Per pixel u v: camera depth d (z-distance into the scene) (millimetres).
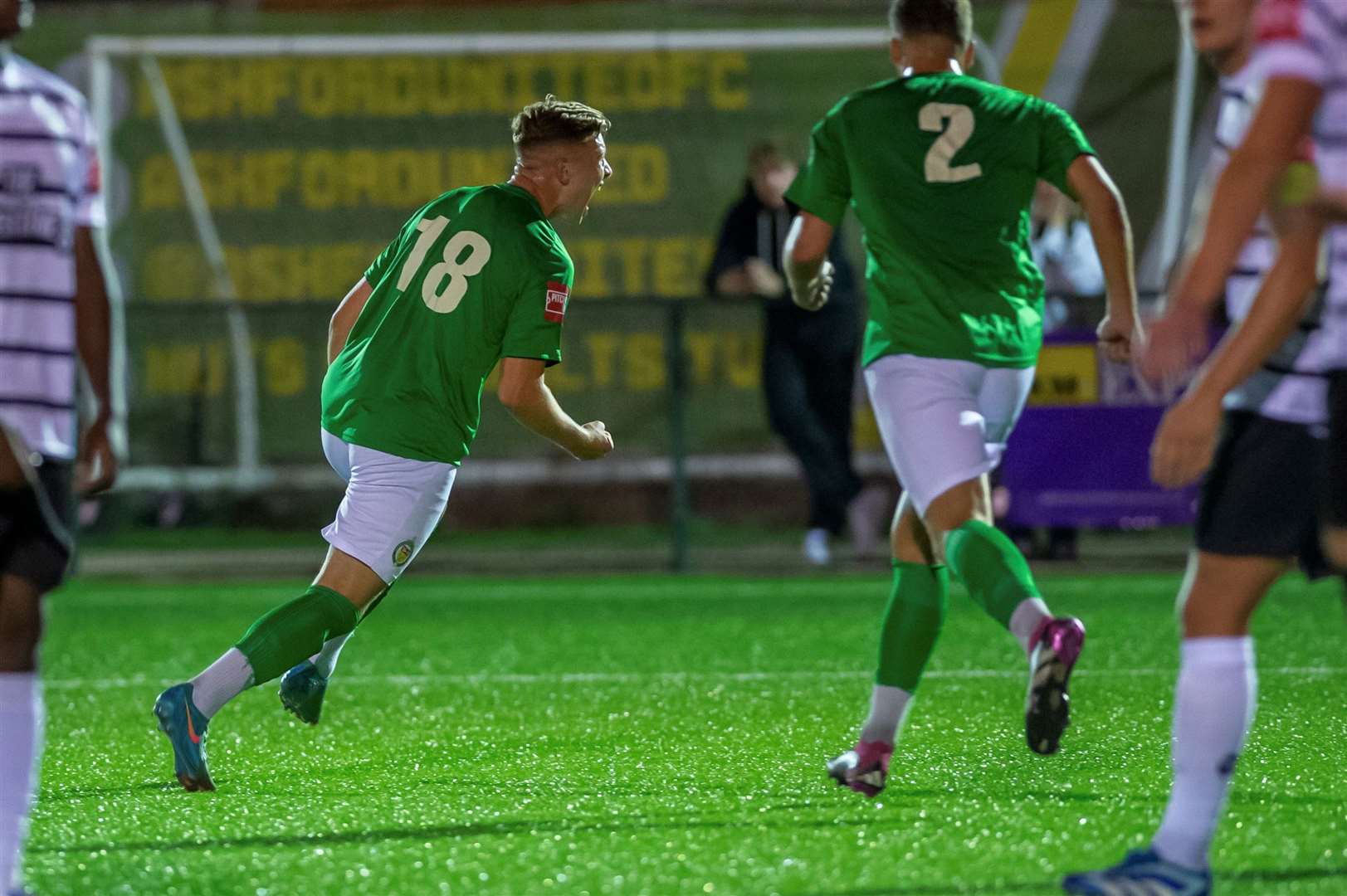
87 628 29047
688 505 41188
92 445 10953
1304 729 16984
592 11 46406
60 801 14055
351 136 45750
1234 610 10273
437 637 27406
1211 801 10273
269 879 11117
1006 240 13391
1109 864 11188
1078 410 34844
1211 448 9344
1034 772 14953
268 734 17891
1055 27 44000
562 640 26984
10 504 10234
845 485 37594
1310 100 8664
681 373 37969
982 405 13328
